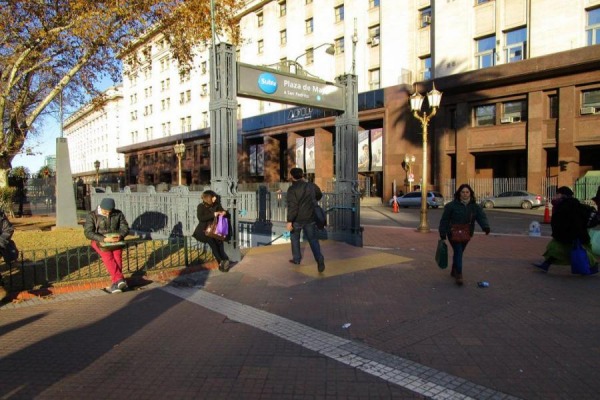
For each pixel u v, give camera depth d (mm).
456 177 30969
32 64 15742
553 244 7438
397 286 6684
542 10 26750
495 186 29516
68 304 5875
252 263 8375
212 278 7340
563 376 3637
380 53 35719
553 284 6742
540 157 27031
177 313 5469
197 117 52969
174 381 3611
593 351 4145
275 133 43531
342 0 38250
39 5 13516
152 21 15258
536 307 5555
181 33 15938
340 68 38562
